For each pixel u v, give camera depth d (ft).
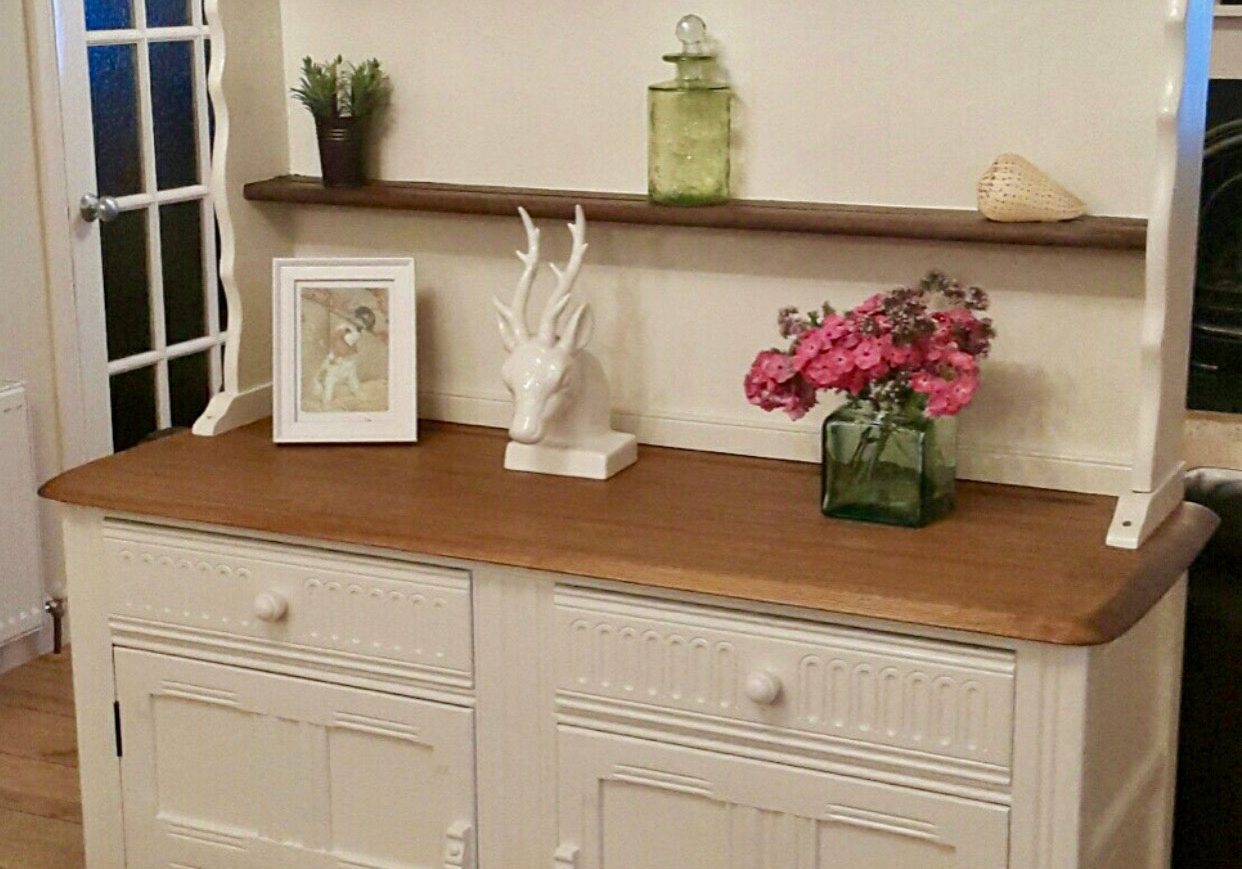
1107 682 6.33
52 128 11.93
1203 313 12.94
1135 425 7.20
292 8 8.57
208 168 13.51
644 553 6.63
